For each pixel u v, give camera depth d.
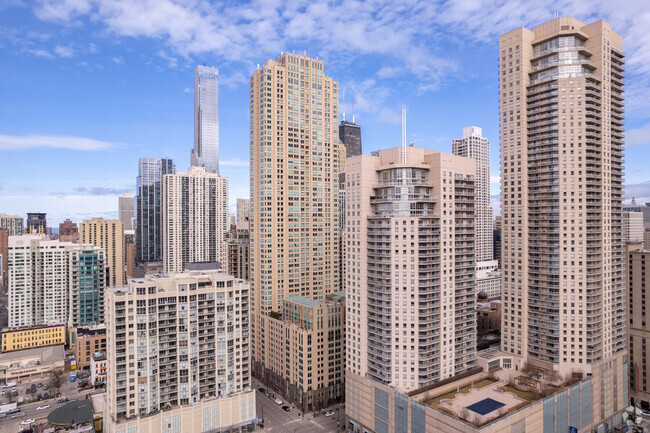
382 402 159.88
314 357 195.00
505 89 187.38
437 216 166.12
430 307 161.50
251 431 172.88
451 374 169.00
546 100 177.12
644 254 195.75
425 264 161.88
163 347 155.12
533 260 178.00
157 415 151.12
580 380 165.25
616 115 186.25
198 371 162.75
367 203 171.62
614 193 184.38
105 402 166.25
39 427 183.12
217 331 166.62
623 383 185.00
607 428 175.50
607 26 179.12
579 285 168.88
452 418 131.62
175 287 162.12
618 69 186.62
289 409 198.00
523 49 180.88
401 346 161.12
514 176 184.12
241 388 172.12
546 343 173.38
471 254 178.12
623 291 188.12
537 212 178.12
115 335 146.38
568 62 174.75
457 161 172.50
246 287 173.12
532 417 141.62
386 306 162.50
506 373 175.75
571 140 170.88
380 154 177.75
